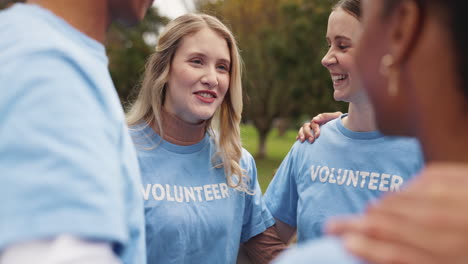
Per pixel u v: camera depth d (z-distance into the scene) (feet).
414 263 1.32
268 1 60.59
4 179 1.86
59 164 1.90
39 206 1.82
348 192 6.32
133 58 52.60
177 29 6.42
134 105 6.88
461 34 1.51
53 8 2.71
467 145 1.54
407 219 1.37
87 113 2.15
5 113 2.00
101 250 1.97
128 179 2.72
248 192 6.90
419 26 1.61
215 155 6.79
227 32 6.64
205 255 6.17
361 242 1.44
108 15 3.00
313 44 53.06
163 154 6.33
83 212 1.89
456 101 1.55
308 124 7.52
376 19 1.81
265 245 7.20
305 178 6.93
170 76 6.41
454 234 1.29
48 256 1.80
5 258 1.83
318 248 1.61
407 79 1.72
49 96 2.03
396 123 1.89
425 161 1.73
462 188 1.35
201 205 6.21
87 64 2.43
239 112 6.96
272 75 60.75
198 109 6.27
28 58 2.13
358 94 6.17
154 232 5.84
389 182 6.08
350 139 6.60
